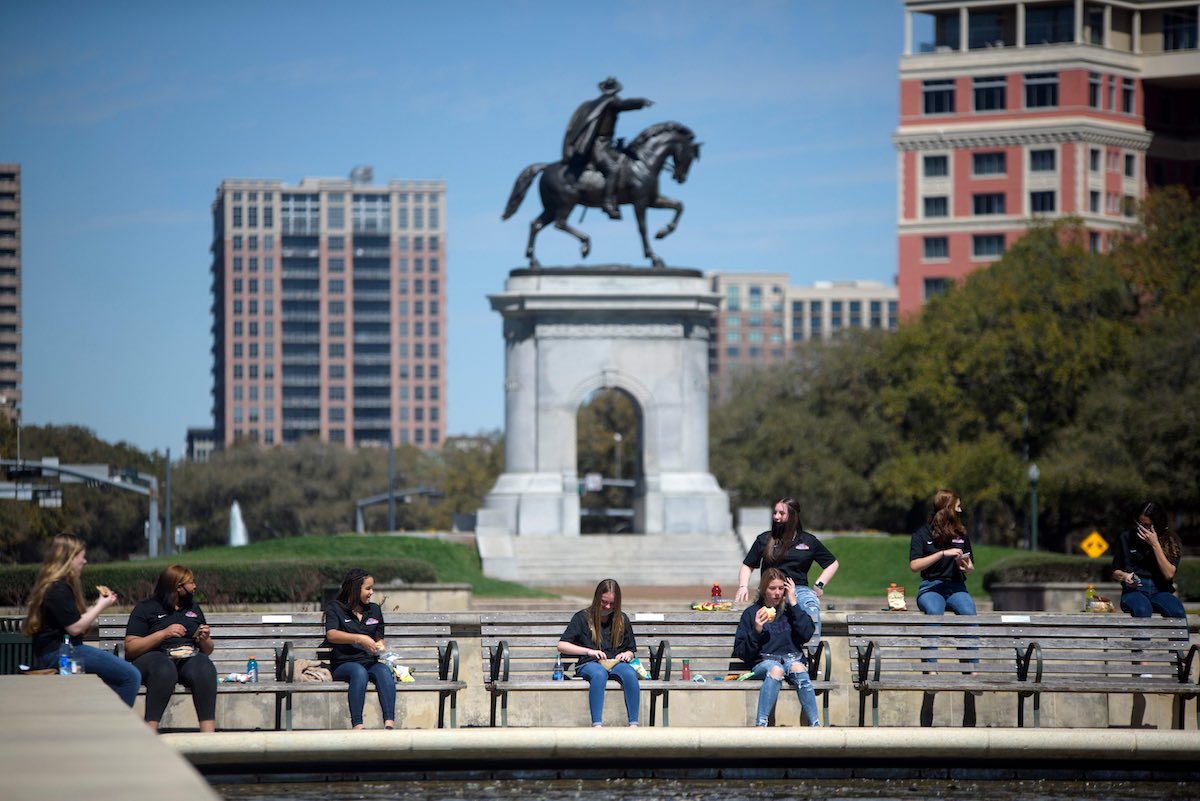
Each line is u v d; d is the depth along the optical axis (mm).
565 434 61812
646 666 24266
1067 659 23875
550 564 57125
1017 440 85000
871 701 23203
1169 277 83625
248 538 154250
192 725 22516
